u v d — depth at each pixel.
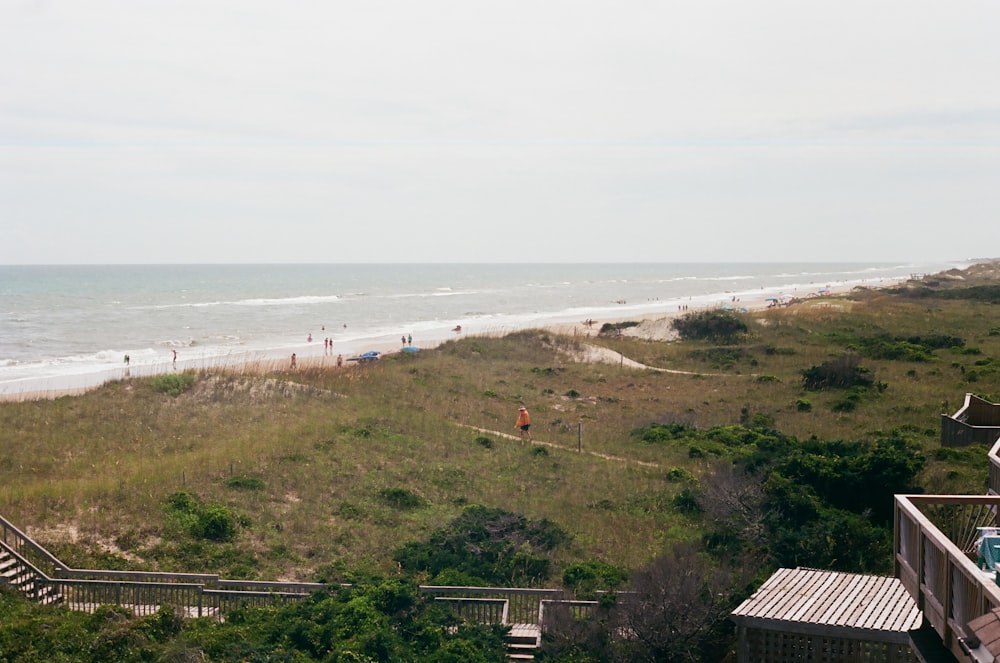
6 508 23.70
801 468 24.39
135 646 15.84
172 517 23.77
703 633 16.06
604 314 116.00
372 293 176.50
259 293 172.75
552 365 56.59
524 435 36.09
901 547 11.07
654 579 16.81
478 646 16.17
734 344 63.19
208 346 79.12
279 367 56.12
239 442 31.64
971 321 65.94
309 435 32.94
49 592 19.03
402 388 44.94
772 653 13.95
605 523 24.70
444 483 28.52
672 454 32.78
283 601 18.80
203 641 16.02
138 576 19.67
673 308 126.38
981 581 8.12
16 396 44.06
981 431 26.50
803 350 57.56
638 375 53.34
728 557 20.70
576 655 16.05
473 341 62.72
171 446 32.25
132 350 75.00
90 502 24.53
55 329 93.75
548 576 20.95
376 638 15.70
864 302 82.62
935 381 43.19
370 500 26.30
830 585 15.66
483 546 22.19
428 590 19.06
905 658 13.17
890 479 23.17
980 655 8.18
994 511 12.59
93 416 36.72
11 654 15.05
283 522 24.22
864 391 41.53
